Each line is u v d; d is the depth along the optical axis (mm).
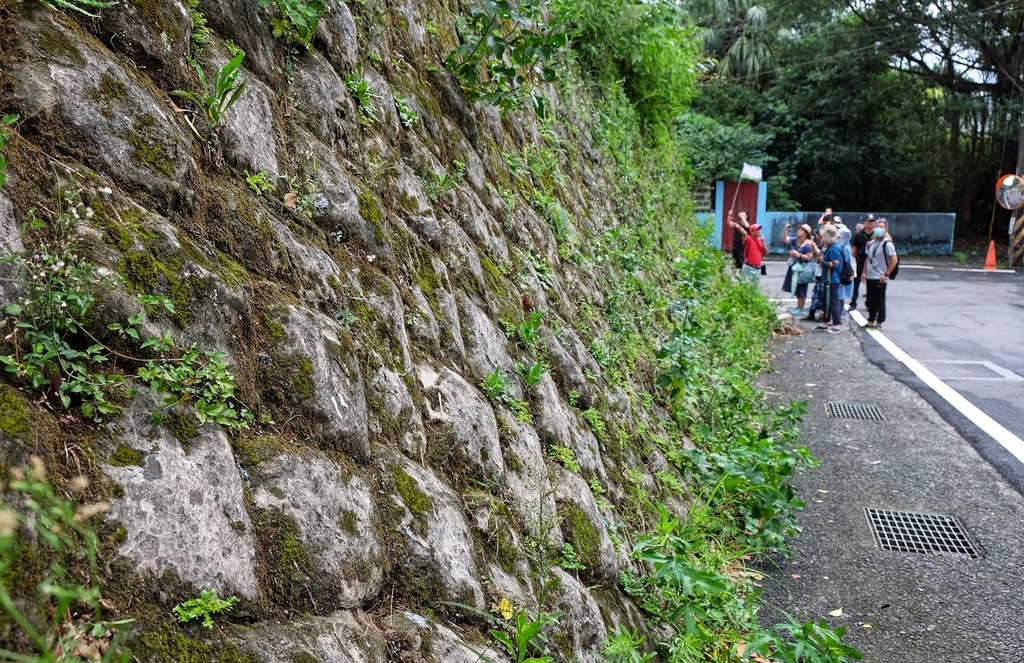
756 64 32312
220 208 2020
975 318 12805
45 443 1354
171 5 2092
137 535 1411
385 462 2131
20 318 1422
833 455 5887
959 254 25844
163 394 1581
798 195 31969
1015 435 6281
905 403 7340
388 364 2354
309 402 1938
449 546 2156
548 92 6090
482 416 2699
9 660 1111
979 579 4031
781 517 4320
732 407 5871
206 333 1750
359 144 2852
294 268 2166
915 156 30516
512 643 2135
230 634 1487
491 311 3305
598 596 2844
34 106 1619
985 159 29406
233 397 1759
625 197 7508
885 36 27359
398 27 3633
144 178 1801
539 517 2641
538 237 4438
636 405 4508
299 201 2357
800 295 13648
